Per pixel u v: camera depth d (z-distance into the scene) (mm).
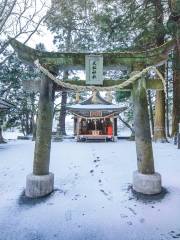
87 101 20109
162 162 9367
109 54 6723
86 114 19031
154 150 12211
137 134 6664
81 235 4828
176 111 17688
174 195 6215
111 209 5734
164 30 12125
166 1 12102
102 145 15227
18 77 25297
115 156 10531
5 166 9266
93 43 16219
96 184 7094
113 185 6977
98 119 19734
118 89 6926
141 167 6531
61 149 13070
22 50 6688
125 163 9133
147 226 5031
